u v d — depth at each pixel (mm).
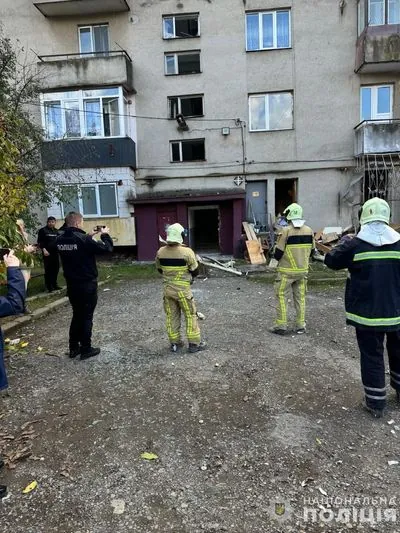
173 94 16766
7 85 11508
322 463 2781
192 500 2457
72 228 4699
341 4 15688
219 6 16266
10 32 16844
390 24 14742
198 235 18891
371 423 3287
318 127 16375
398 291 3322
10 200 4965
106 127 16219
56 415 3508
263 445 2994
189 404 3639
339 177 16438
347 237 3582
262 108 16641
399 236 3389
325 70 16109
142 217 16547
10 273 2719
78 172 15625
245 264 14195
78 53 16047
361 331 3377
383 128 15219
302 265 5527
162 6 16438
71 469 2773
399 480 2604
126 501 2461
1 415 3533
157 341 5484
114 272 13211
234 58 16438
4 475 2727
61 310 7641
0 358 2729
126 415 3471
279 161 16672
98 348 5016
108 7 16188
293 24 16062
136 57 16734
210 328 6059
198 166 16984
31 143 11453
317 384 4016
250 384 4031
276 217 16938
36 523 2301
